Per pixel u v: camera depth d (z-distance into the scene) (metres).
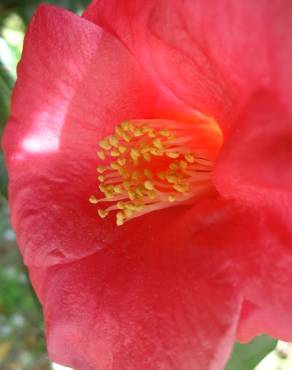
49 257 0.11
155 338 0.09
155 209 0.10
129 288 0.10
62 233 0.11
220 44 0.08
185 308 0.09
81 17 0.10
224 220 0.09
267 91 0.07
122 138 0.11
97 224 0.11
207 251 0.09
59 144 0.11
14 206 0.11
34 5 0.14
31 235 0.11
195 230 0.10
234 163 0.08
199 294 0.09
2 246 0.31
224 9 0.07
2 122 0.13
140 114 0.11
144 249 0.10
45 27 0.11
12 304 0.28
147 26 0.08
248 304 0.09
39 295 0.11
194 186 0.10
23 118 0.11
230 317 0.08
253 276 0.08
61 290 0.11
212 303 0.09
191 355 0.09
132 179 0.11
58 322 0.11
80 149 0.11
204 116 0.10
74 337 0.11
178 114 0.11
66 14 0.10
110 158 0.11
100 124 0.11
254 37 0.07
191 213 0.10
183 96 0.09
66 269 0.11
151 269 0.10
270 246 0.08
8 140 0.11
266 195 0.08
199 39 0.08
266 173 0.07
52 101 0.11
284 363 0.16
